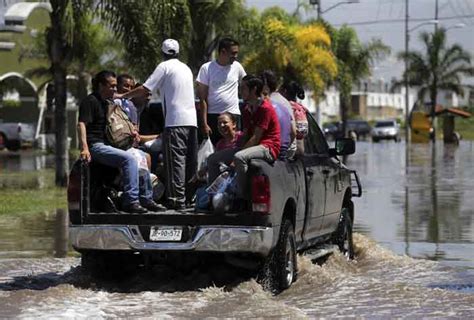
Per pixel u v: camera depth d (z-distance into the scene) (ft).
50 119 245.04
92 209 49.49
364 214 93.04
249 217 46.55
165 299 45.85
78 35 119.96
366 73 283.79
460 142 363.56
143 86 51.65
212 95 54.60
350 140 59.36
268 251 46.80
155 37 113.50
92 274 50.90
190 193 52.54
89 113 49.52
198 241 46.75
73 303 44.55
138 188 48.80
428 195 115.96
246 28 163.63
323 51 201.05
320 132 59.36
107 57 209.67
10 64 237.25
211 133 55.01
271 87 51.70
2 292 47.78
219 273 50.21
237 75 55.11
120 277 52.31
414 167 180.14
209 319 41.24
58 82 120.06
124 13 112.57
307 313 43.42
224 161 49.08
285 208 49.44
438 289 49.55
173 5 113.91
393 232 78.64
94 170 50.16
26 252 65.98
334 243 60.49
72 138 234.79
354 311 43.80
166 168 51.67
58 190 118.21
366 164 192.13
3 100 256.52
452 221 86.74
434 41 346.74
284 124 50.01
